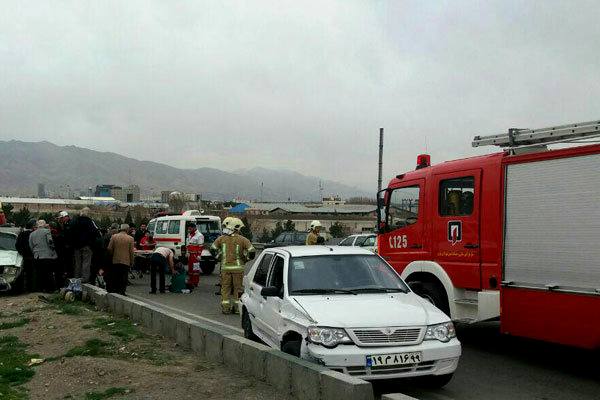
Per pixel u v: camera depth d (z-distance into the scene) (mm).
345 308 6938
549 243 7902
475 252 9172
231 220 13523
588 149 7453
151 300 15977
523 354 9266
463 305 9430
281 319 7449
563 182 7777
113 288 15070
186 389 6754
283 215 92500
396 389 7168
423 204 10422
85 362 7812
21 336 9938
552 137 8188
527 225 8273
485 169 9078
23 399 6512
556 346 9930
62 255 16656
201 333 8383
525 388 7258
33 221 17188
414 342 6566
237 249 13383
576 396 6914
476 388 7254
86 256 15422
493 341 10375
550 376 7863
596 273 7242
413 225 10672
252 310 8852
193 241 18500
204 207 122125
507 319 8477
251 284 9227
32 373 7496
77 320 11125
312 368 6125
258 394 6527
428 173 10375
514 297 8383
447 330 6797
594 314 7230
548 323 7836
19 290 16531
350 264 8188
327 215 93625
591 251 7324
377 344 6480
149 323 10328
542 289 7922
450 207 9812
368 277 8008
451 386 7352
